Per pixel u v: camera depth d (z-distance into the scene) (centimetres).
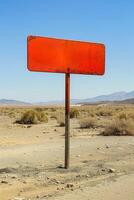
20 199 1051
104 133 3033
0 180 1288
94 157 1797
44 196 1090
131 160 1697
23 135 3084
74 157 1795
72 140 2606
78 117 5788
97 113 6856
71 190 1156
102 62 1567
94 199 1054
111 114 6581
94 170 1460
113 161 1670
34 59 1408
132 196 1088
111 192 1131
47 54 1436
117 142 2459
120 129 2997
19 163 1633
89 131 3366
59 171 1438
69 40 1487
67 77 1501
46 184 1238
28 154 1916
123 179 1309
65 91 1512
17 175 1370
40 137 2909
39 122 4647
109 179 1307
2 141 2603
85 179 1309
